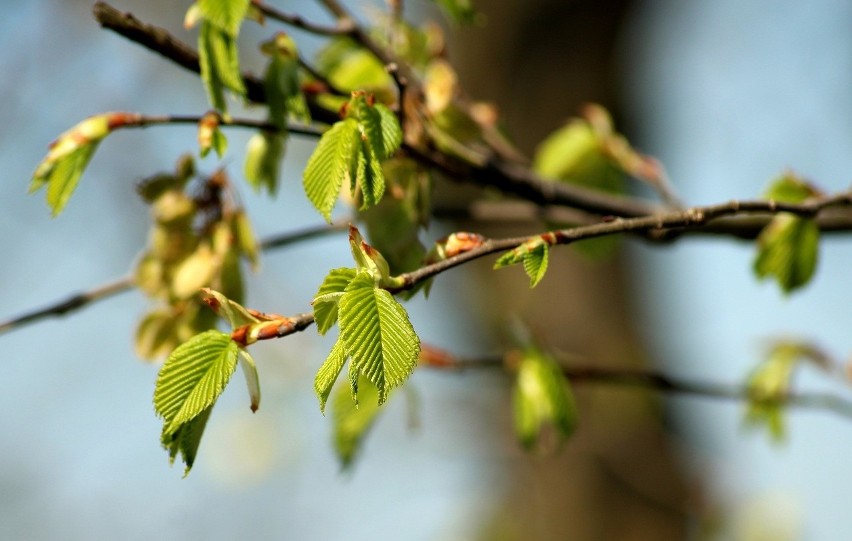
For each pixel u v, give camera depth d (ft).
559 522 8.45
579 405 8.39
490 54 9.18
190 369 3.35
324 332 3.37
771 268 3.96
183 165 3.72
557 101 8.86
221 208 3.72
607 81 8.91
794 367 4.46
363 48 3.93
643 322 9.11
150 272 3.71
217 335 3.37
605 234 3.47
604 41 9.02
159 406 3.34
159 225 3.71
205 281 3.69
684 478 8.14
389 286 3.36
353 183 3.47
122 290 3.88
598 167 4.49
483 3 9.32
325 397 3.30
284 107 3.63
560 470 8.54
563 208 4.09
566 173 4.49
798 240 3.94
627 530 8.14
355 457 4.01
